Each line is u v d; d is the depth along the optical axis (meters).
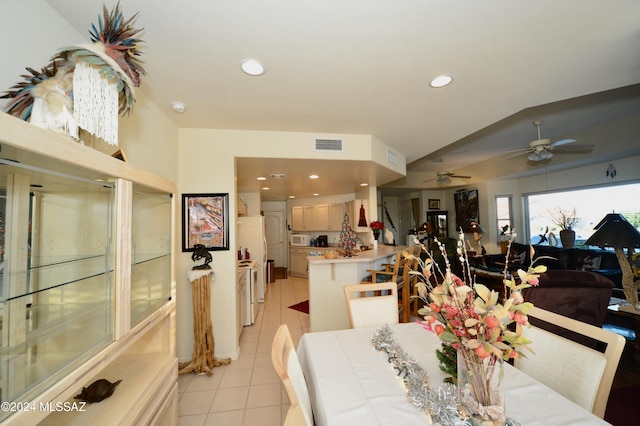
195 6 1.18
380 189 7.68
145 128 2.03
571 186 5.03
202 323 2.46
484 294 0.83
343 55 1.55
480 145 4.71
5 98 0.94
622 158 4.14
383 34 1.38
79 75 0.94
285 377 0.88
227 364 2.58
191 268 2.65
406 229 9.27
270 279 6.19
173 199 1.73
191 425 1.79
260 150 2.77
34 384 0.83
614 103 3.07
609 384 1.00
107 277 1.12
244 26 1.30
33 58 1.11
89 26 1.32
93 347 1.04
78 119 0.93
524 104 2.24
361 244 4.88
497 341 0.81
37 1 1.12
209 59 1.57
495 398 0.84
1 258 0.90
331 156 2.90
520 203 6.16
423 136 3.05
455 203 7.45
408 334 1.63
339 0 1.15
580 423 0.86
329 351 1.42
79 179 1.02
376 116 2.45
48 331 1.00
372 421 0.90
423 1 1.17
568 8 1.22
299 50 1.50
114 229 1.13
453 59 1.61
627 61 1.65
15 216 0.95
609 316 3.15
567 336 2.18
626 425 1.65
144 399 1.22
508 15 1.26
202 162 2.68
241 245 4.75
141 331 1.29
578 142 4.08
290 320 3.86
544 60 1.63
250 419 1.85
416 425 0.87
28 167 0.85
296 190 5.48
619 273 3.99
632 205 4.16
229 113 2.34
